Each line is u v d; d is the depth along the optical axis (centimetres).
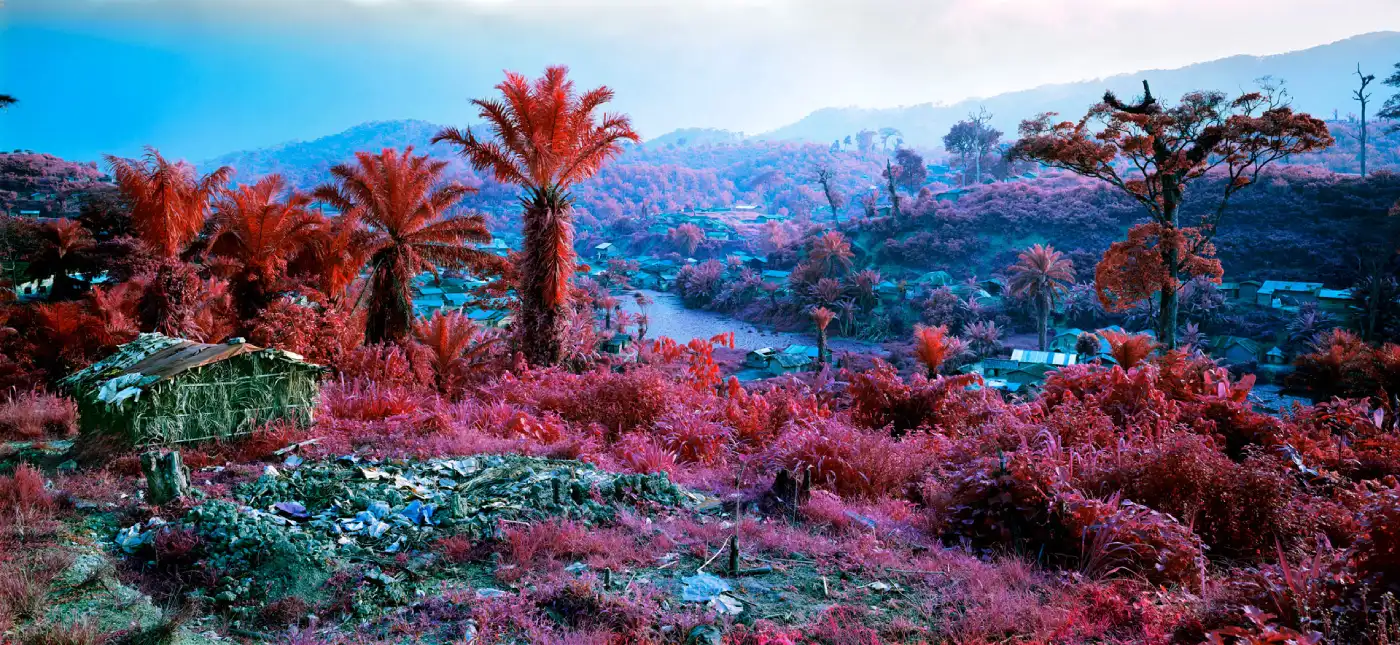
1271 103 3061
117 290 2388
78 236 4838
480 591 507
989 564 575
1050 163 3334
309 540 564
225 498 674
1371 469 805
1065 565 579
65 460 821
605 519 652
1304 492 700
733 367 8781
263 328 1612
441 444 930
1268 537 594
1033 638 454
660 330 11894
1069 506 600
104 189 5381
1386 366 2819
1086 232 12888
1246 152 3064
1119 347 1584
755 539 630
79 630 420
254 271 2620
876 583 539
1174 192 3147
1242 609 422
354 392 1235
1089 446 773
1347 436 908
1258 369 7025
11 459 825
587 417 1171
